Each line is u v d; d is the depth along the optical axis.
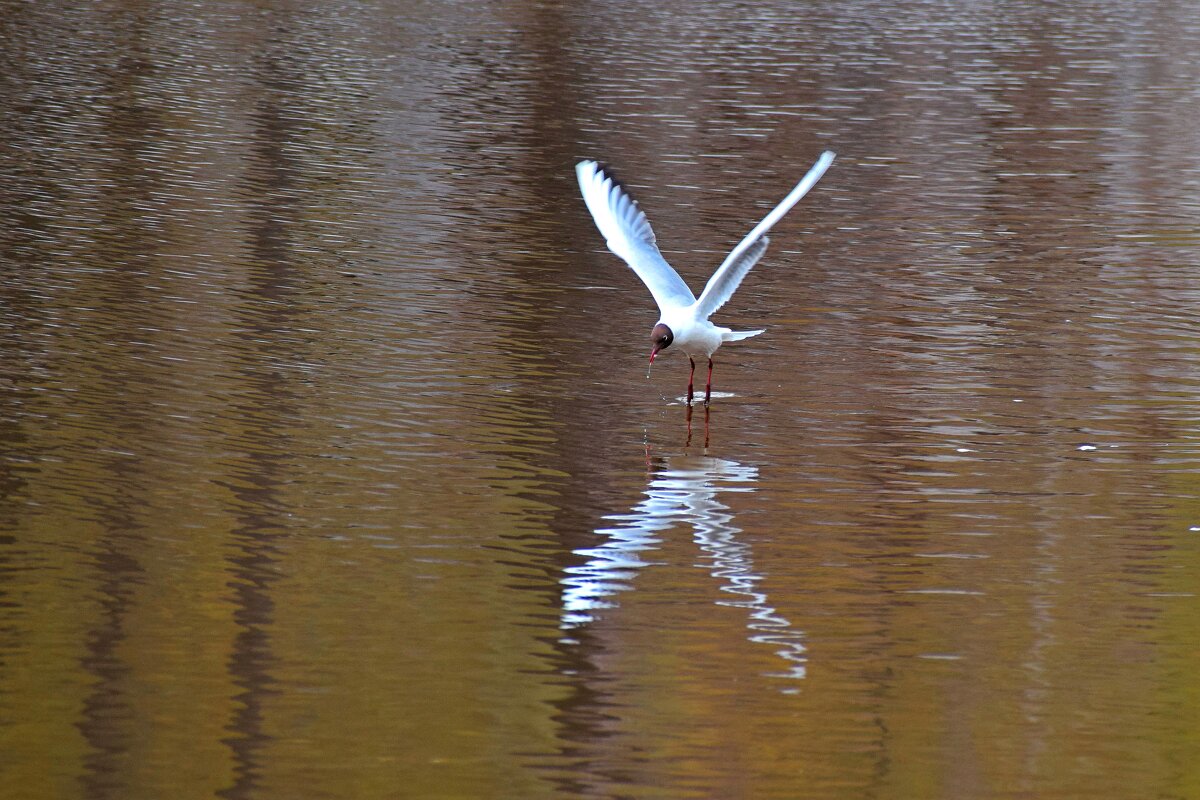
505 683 10.00
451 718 9.59
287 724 9.46
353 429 14.28
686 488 13.22
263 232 21.36
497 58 37.50
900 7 50.03
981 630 10.89
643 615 10.96
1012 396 15.79
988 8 50.47
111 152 25.95
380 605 10.96
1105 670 10.39
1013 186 26.12
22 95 30.39
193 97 31.16
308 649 10.33
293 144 27.31
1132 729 9.70
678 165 27.08
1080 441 14.55
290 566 11.49
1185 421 15.14
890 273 20.62
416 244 21.19
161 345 16.38
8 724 9.33
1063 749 9.44
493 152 27.47
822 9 48.84
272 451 13.63
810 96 34.00
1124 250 22.11
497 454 13.84
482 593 11.18
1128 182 26.59
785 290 19.64
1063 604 11.28
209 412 14.48
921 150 28.91
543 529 12.31
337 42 39.06
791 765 9.20
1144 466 13.95
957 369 16.66
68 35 38.19
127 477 12.90
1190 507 13.05
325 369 15.91
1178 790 9.06
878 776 9.12
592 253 21.23
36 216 21.53
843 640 10.68
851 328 18.09
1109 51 41.88
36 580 11.05
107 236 20.70
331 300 18.38
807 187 13.38
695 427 14.70
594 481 13.31
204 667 10.03
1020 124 31.61
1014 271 20.84
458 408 14.96
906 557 11.99
